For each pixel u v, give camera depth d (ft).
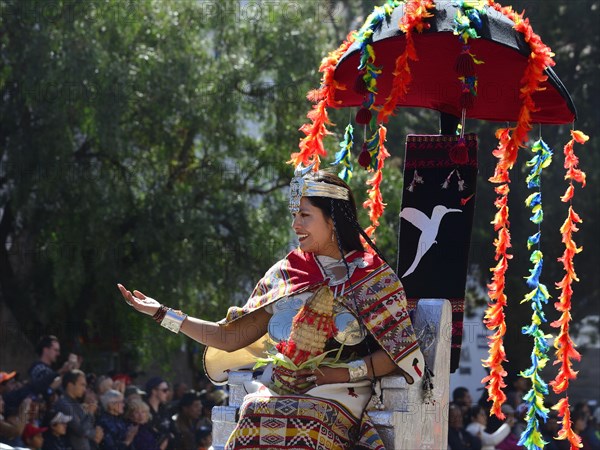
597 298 123.13
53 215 90.27
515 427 83.56
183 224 90.22
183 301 93.09
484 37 28.94
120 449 63.10
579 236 118.21
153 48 93.86
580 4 119.85
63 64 85.35
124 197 89.81
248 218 96.17
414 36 29.55
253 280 96.84
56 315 94.73
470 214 33.17
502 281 33.83
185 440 69.62
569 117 34.06
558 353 34.24
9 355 93.61
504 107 34.96
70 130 88.94
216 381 30.27
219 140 96.12
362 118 29.12
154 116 91.35
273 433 25.52
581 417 91.35
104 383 67.26
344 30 119.44
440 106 35.60
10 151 88.17
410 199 33.73
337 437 25.84
